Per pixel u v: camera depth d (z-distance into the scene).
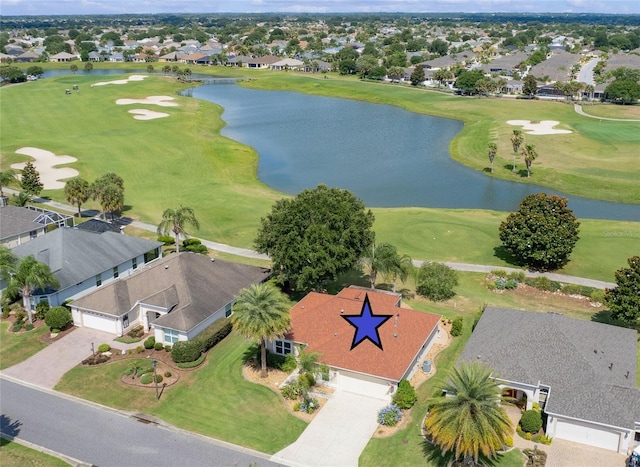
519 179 104.38
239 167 109.81
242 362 47.28
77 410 41.12
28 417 40.28
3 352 48.59
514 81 198.25
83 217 82.12
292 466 35.84
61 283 55.44
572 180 102.00
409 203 92.31
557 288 60.03
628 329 45.84
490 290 60.84
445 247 72.12
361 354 43.84
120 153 114.56
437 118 158.00
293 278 54.12
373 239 56.84
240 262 66.75
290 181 102.75
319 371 42.28
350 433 38.91
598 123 140.75
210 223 80.06
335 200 56.25
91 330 52.31
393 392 41.94
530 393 40.03
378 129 144.38
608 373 40.50
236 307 43.19
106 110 153.88
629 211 89.44
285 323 43.06
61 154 112.44
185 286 52.97
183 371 45.97
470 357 42.56
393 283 58.59
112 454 36.72
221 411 41.16
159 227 67.06
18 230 69.75
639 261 50.06
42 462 35.91
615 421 36.34
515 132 115.25
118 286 53.75
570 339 43.00
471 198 95.00
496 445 31.92
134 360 47.25
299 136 136.38
